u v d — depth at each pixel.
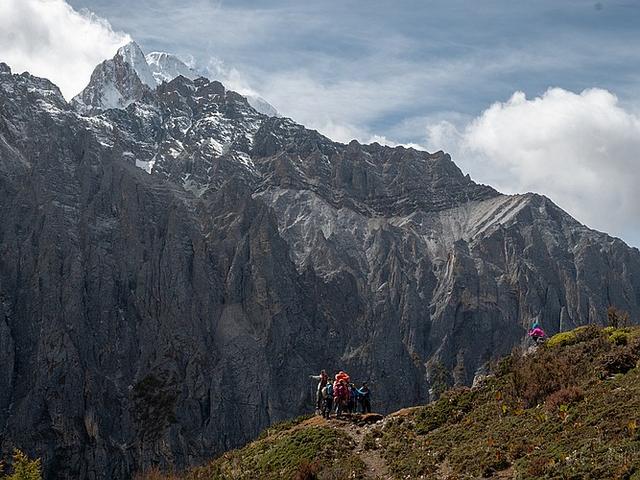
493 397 43.03
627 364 39.75
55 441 193.38
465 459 34.66
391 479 36.31
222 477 45.28
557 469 29.08
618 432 30.62
